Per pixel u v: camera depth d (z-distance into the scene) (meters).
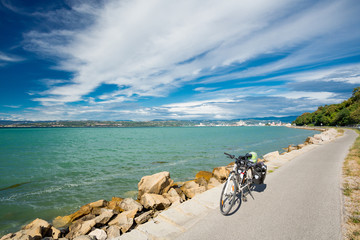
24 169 19.25
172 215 4.94
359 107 76.44
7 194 11.66
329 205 5.32
